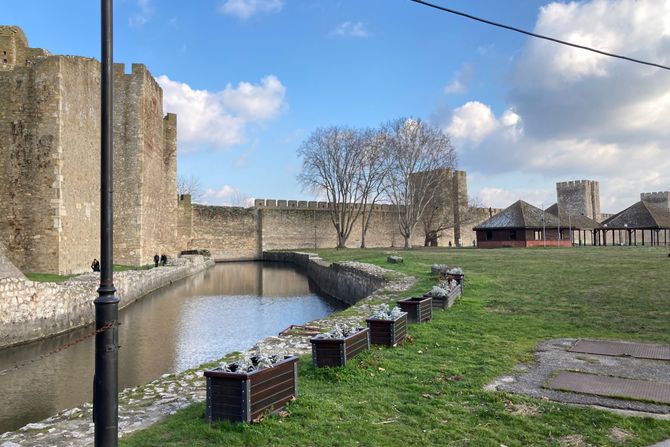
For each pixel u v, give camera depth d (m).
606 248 40.88
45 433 5.80
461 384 6.78
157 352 13.78
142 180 35.22
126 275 23.30
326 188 58.28
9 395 9.89
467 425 5.39
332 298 26.89
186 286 31.72
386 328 8.98
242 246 61.94
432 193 54.97
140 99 35.38
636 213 52.16
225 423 5.20
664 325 10.59
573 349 8.79
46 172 23.58
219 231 60.59
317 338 7.41
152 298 25.64
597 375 7.15
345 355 7.36
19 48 24.75
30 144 23.59
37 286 15.29
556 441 4.99
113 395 4.43
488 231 53.94
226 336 16.14
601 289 15.39
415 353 8.53
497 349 8.83
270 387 5.58
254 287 31.62
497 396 6.22
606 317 11.62
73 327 16.83
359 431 5.17
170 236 47.53
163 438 5.02
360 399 6.16
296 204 65.88
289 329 11.98
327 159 58.22
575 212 77.50
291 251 59.28
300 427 5.22
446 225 61.78
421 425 5.39
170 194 47.84
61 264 23.64
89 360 12.87
